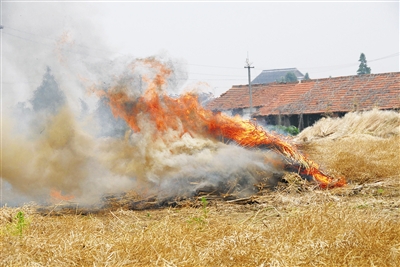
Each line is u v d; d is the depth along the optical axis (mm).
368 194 12164
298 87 48188
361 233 7566
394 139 23328
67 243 7555
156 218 10375
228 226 8602
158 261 6957
